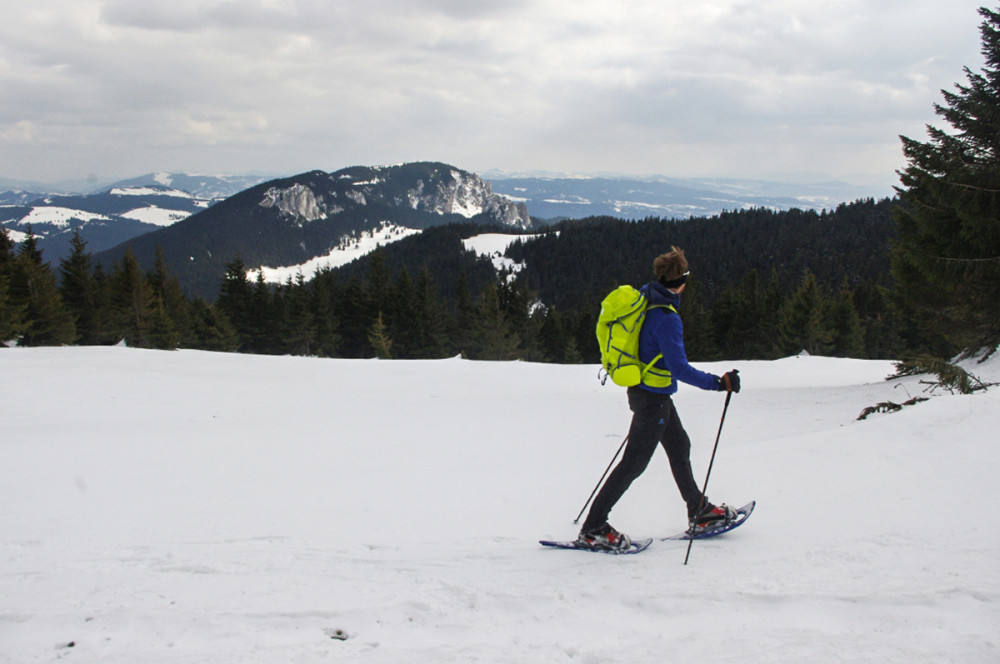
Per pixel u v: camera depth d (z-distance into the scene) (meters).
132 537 3.83
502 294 75.19
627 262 153.50
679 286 3.18
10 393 12.50
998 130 12.55
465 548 3.40
